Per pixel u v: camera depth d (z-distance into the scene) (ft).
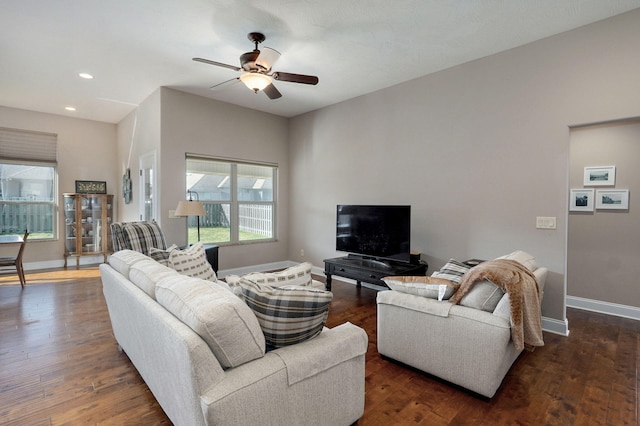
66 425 5.63
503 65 10.60
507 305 6.20
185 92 14.75
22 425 5.61
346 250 14.14
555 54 9.58
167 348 4.39
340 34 9.61
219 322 3.93
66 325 10.05
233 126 16.49
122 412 5.98
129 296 5.92
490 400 6.39
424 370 7.22
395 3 8.09
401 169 13.44
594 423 5.75
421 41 10.00
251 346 4.24
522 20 8.84
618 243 11.51
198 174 15.85
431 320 7.03
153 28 9.30
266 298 4.64
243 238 17.63
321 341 4.99
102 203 19.24
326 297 4.80
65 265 18.48
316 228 17.46
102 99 15.78
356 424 5.66
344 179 15.84
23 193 18.01
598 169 11.88
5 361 7.82
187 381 3.92
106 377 7.15
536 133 9.97
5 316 10.77
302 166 18.21
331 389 4.97
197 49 10.61
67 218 18.54
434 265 12.42
